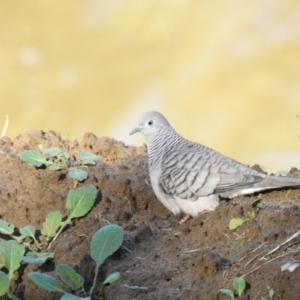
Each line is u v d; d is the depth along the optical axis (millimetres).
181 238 10148
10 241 9859
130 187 11219
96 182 11312
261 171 12102
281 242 9539
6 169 11695
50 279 9133
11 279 9891
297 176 11633
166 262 9641
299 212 10031
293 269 8953
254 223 9867
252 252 9453
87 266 9625
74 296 8891
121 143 13188
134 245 10062
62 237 10398
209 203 10586
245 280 8977
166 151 11281
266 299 8711
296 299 8641
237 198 10648
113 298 9156
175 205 10844
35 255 9992
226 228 9977
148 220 10945
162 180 10844
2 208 10969
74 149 12711
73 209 10578
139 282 9305
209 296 8852
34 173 11461
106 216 10758
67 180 11344
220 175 10523
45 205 10875
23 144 12797
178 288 9102
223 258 9375
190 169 10695
